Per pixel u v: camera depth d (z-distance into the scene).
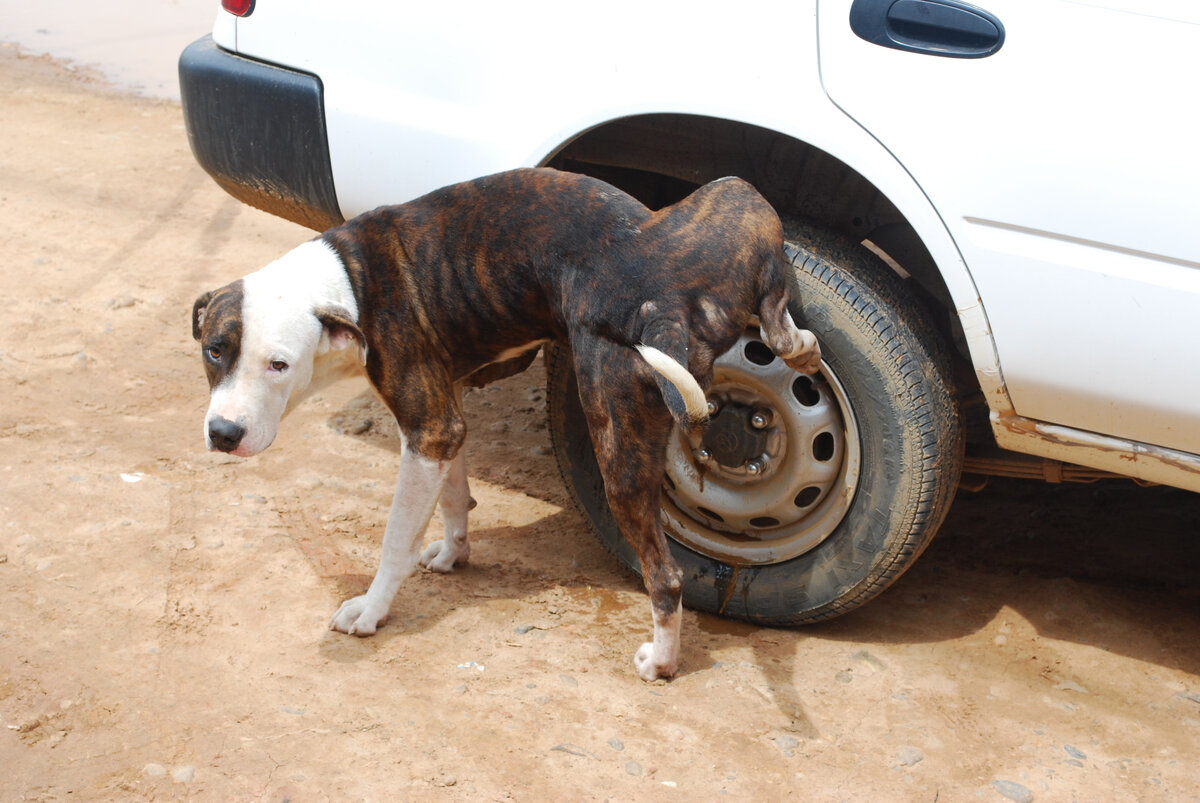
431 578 3.59
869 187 3.35
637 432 2.88
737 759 2.80
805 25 2.90
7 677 2.88
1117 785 2.79
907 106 2.82
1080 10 2.64
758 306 2.90
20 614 3.16
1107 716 3.07
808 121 2.92
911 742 2.92
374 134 3.49
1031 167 2.72
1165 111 2.59
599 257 2.87
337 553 3.66
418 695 2.96
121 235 6.38
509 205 3.04
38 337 5.05
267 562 3.55
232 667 3.02
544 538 3.92
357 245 3.10
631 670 3.16
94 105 8.93
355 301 3.05
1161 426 2.77
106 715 2.77
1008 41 2.71
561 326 3.09
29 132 8.12
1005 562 3.92
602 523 3.60
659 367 2.54
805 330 3.10
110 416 4.45
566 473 3.62
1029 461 3.41
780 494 3.29
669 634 3.04
